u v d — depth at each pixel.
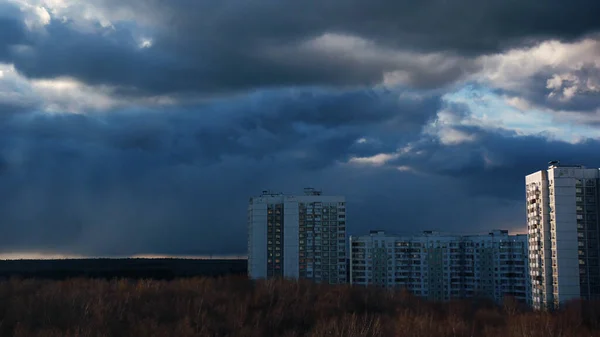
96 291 126.75
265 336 115.19
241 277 147.88
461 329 118.56
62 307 113.06
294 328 119.56
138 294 127.44
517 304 157.12
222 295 131.88
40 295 118.06
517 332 117.56
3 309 110.69
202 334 109.31
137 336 105.81
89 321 109.12
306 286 145.25
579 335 116.19
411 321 121.19
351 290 143.50
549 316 125.81
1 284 127.62
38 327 105.00
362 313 129.00
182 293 131.00
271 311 124.75
